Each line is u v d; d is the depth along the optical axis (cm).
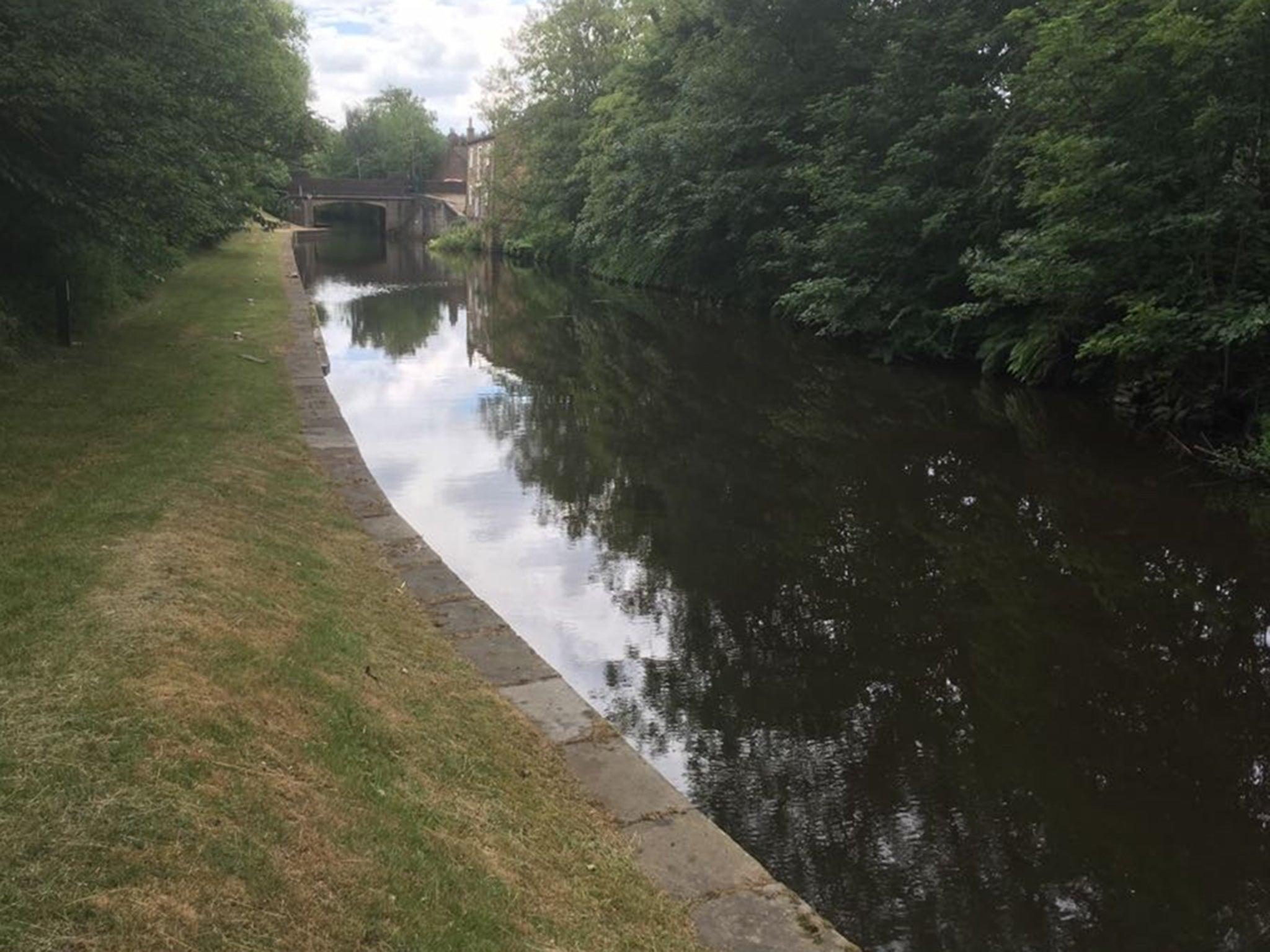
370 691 434
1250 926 397
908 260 1836
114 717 339
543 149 4675
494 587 750
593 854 364
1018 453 1166
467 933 285
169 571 500
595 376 1709
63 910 244
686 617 701
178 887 262
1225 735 543
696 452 1180
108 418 912
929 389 1575
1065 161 1184
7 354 1076
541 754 442
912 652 648
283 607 508
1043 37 1221
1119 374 1348
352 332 2247
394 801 345
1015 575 782
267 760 341
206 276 2498
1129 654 645
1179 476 1050
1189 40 1026
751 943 327
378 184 8169
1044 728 553
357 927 270
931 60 1894
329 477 841
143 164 1147
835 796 486
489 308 2803
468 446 1197
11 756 310
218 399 1059
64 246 1258
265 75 1772
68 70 1010
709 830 395
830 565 808
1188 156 1116
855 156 1933
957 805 478
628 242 3331
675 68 2872
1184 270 1148
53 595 453
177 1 1235
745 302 2691
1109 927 394
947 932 391
